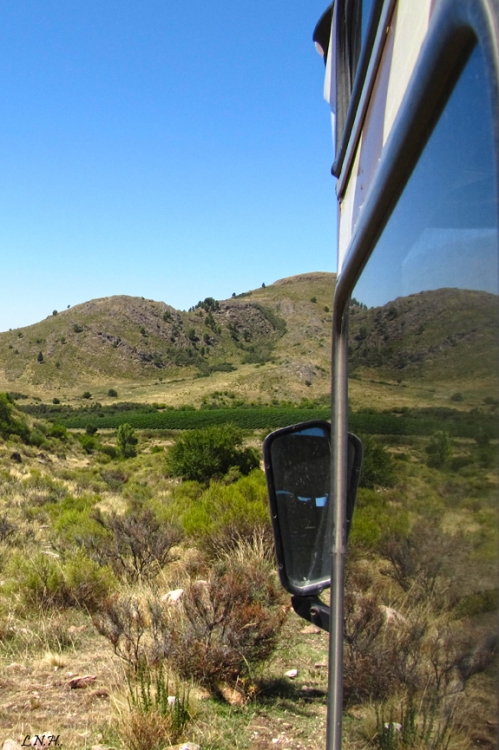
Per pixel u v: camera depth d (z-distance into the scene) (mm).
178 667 5113
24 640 6375
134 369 171000
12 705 4723
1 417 38688
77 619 7137
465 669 958
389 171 1291
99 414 128375
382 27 1445
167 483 25891
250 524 9070
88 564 7941
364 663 1560
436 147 1022
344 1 2385
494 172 691
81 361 170625
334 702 1773
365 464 1721
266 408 118250
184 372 173000
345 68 2428
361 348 1784
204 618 5297
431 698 1137
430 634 1146
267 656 5383
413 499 1283
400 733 1290
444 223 996
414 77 1057
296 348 186500
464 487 944
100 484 28125
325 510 2367
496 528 767
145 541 9094
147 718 4164
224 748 4035
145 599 6797
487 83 689
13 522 14344
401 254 1333
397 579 1392
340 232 2340
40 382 162000
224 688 4953
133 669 5141
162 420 102938
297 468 2457
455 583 1009
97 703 4781
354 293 1896
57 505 18484
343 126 2379
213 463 25344
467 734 942
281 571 2416
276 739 4164
